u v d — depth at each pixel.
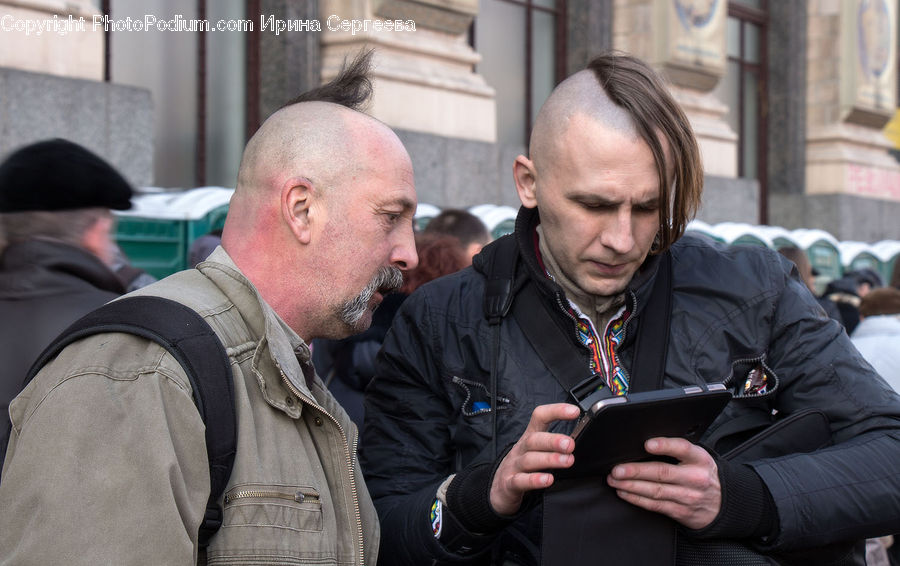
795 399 1.66
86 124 6.11
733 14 14.22
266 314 1.33
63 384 1.18
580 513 1.43
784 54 14.75
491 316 1.67
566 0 11.24
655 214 1.55
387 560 1.65
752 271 1.68
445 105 8.80
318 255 1.38
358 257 1.39
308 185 1.37
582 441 1.34
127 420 1.16
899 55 16.58
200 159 7.90
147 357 1.21
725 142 12.70
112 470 1.14
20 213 2.12
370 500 1.53
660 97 1.52
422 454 1.73
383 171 1.40
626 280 1.59
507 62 10.59
